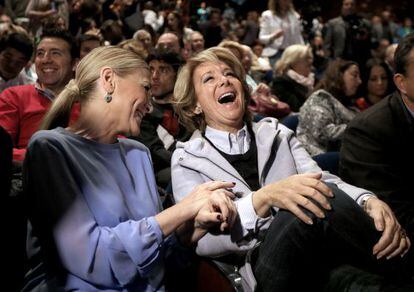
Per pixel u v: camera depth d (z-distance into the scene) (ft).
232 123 6.64
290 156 6.52
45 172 4.75
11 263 4.83
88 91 5.16
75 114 6.70
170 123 10.37
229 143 6.57
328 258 5.04
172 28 23.77
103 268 4.67
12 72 10.96
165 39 16.02
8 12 18.81
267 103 14.07
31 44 10.96
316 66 24.66
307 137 11.81
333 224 4.86
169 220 4.86
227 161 6.30
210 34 26.73
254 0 39.29
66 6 20.40
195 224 5.22
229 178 6.17
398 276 5.15
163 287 5.18
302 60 15.79
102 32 19.24
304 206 4.84
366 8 44.88
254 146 6.59
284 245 4.86
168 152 9.92
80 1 20.80
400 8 45.09
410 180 7.20
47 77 8.79
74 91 5.21
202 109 6.75
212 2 39.55
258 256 5.16
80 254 4.62
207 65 6.70
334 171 8.51
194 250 5.64
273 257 4.91
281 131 6.75
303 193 4.90
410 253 5.34
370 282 4.67
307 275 5.02
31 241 5.00
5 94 8.70
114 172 5.18
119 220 4.94
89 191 4.90
